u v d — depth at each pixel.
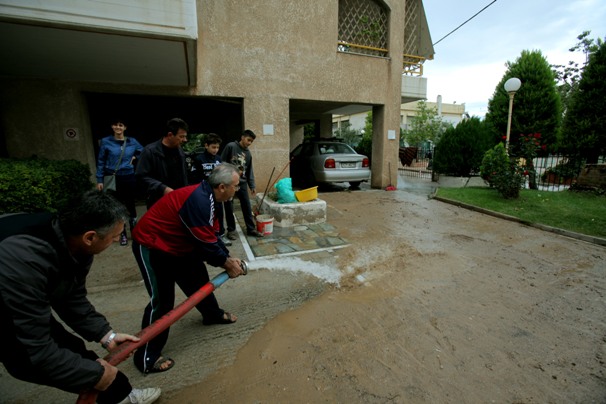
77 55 4.62
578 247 4.63
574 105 9.70
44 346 1.27
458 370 2.19
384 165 9.34
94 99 9.30
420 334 2.59
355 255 4.27
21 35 3.80
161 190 3.17
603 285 3.46
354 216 6.25
